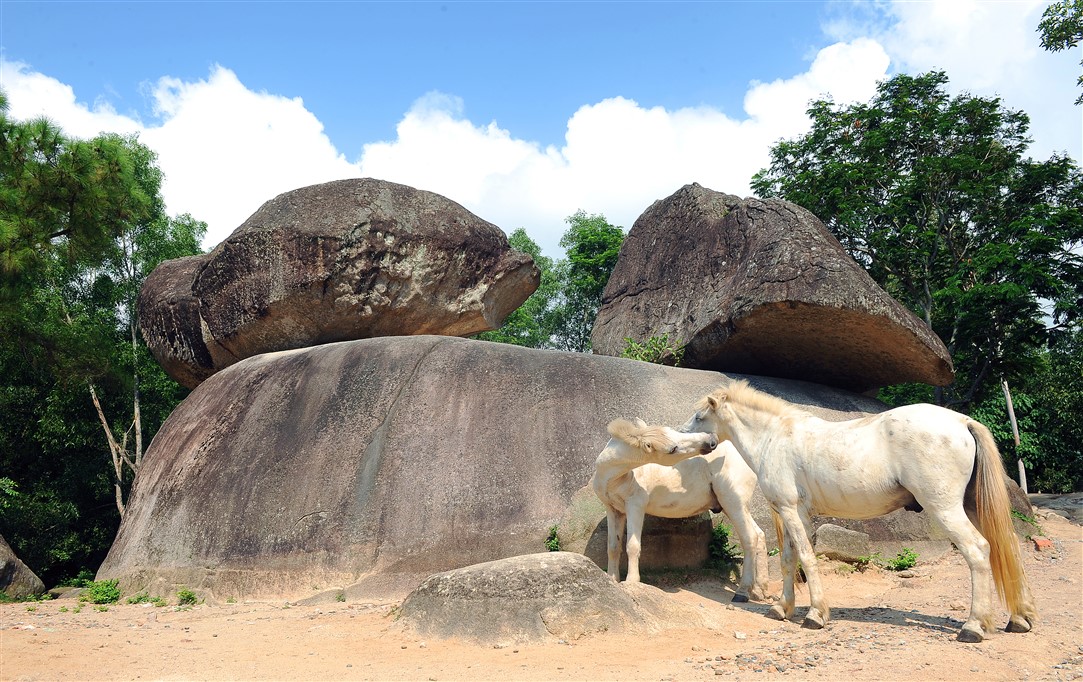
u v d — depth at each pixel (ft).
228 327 42.75
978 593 20.03
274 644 21.44
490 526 30.55
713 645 20.61
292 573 30.55
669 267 47.67
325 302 41.11
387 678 17.85
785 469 23.84
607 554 29.07
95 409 66.44
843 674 17.29
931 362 36.40
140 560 33.53
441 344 35.37
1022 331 63.26
